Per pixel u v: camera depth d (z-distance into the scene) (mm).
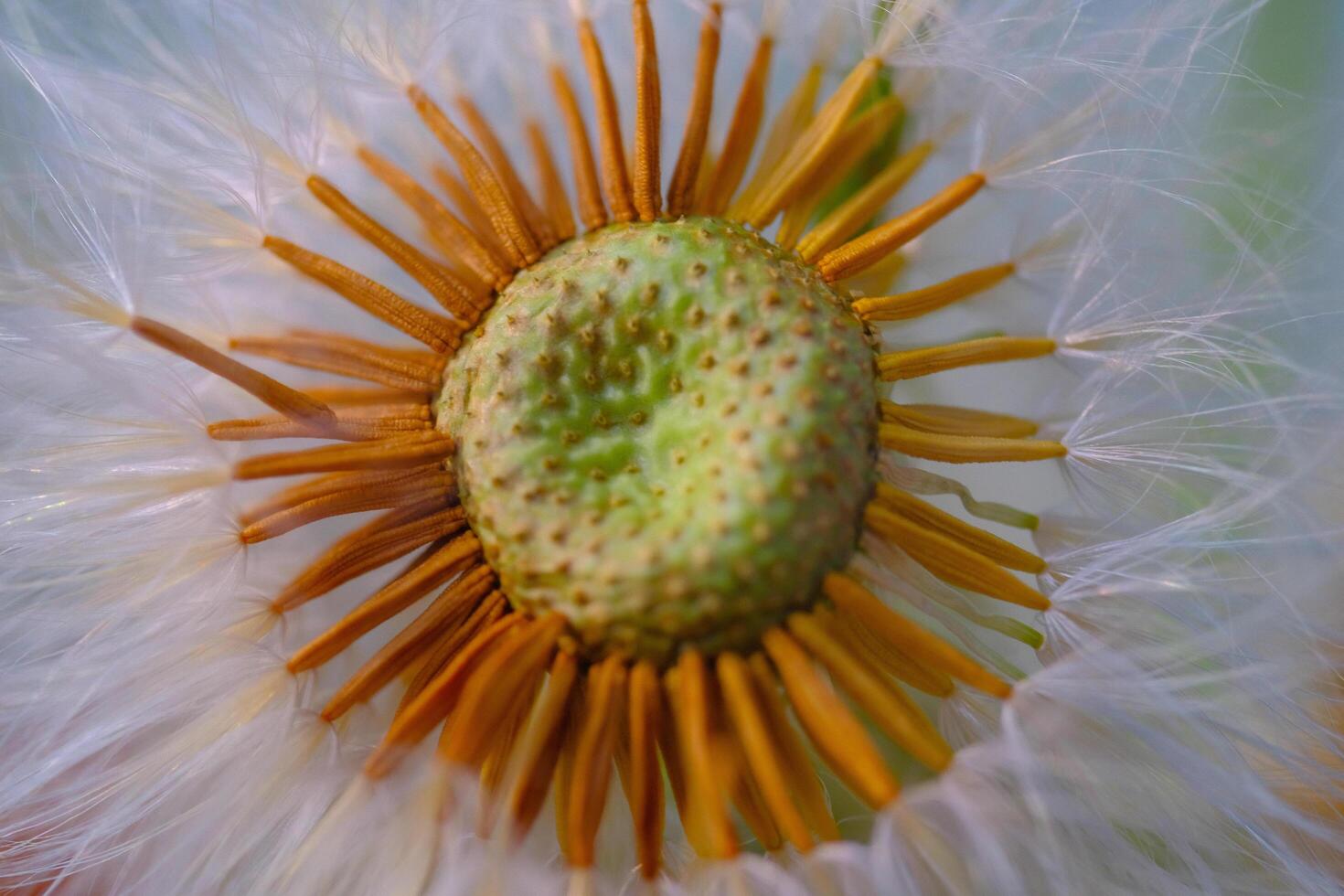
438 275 49
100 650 47
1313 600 48
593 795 45
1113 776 46
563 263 48
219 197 49
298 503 47
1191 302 49
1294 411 48
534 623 46
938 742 45
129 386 46
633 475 47
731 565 45
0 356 48
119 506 47
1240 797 47
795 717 46
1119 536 49
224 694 47
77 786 47
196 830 46
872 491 47
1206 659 47
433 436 48
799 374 46
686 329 47
